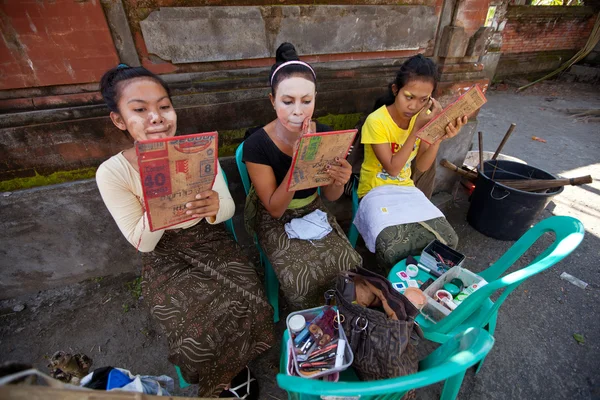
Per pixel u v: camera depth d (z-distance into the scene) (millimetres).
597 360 1766
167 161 977
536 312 2035
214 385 1291
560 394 1609
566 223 1263
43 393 581
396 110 1893
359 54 2201
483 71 2689
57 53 1479
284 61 1469
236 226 2398
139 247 1329
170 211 1104
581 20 7582
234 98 1926
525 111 6016
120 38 1567
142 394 734
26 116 1543
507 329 1919
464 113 1612
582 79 7684
